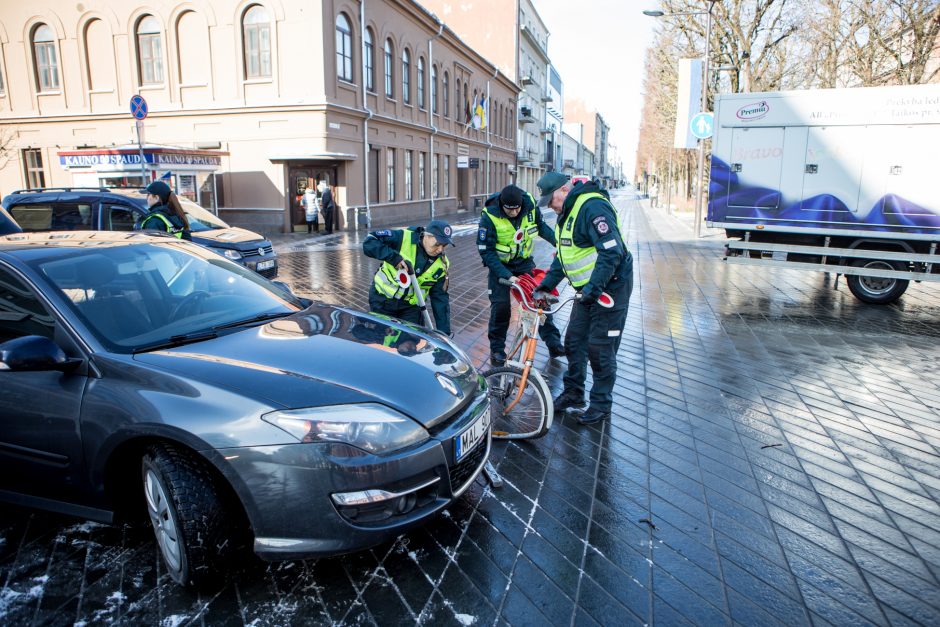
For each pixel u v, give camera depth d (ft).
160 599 8.70
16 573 9.26
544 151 217.15
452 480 9.48
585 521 10.82
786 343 23.26
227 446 8.20
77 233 12.59
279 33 64.44
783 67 75.00
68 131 72.64
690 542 10.23
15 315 10.10
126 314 10.23
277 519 8.27
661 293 33.55
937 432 14.96
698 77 67.41
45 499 10.00
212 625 8.19
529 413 14.12
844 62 58.75
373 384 9.15
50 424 9.34
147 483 9.01
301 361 9.46
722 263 45.96
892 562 9.77
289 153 65.62
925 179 29.27
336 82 67.31
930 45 50.52
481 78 126.72
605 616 8.45
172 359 9.23
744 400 17.08
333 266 43.29
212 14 65.26
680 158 127.54
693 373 19.47
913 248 30.01
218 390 8.56
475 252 53.42
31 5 69.87
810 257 32.14
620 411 16.20
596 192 14.80
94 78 70.44
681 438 14.48
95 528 10.53
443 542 10.13
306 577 9.20
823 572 9.49
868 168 30.25
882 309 29.86
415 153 93.04
